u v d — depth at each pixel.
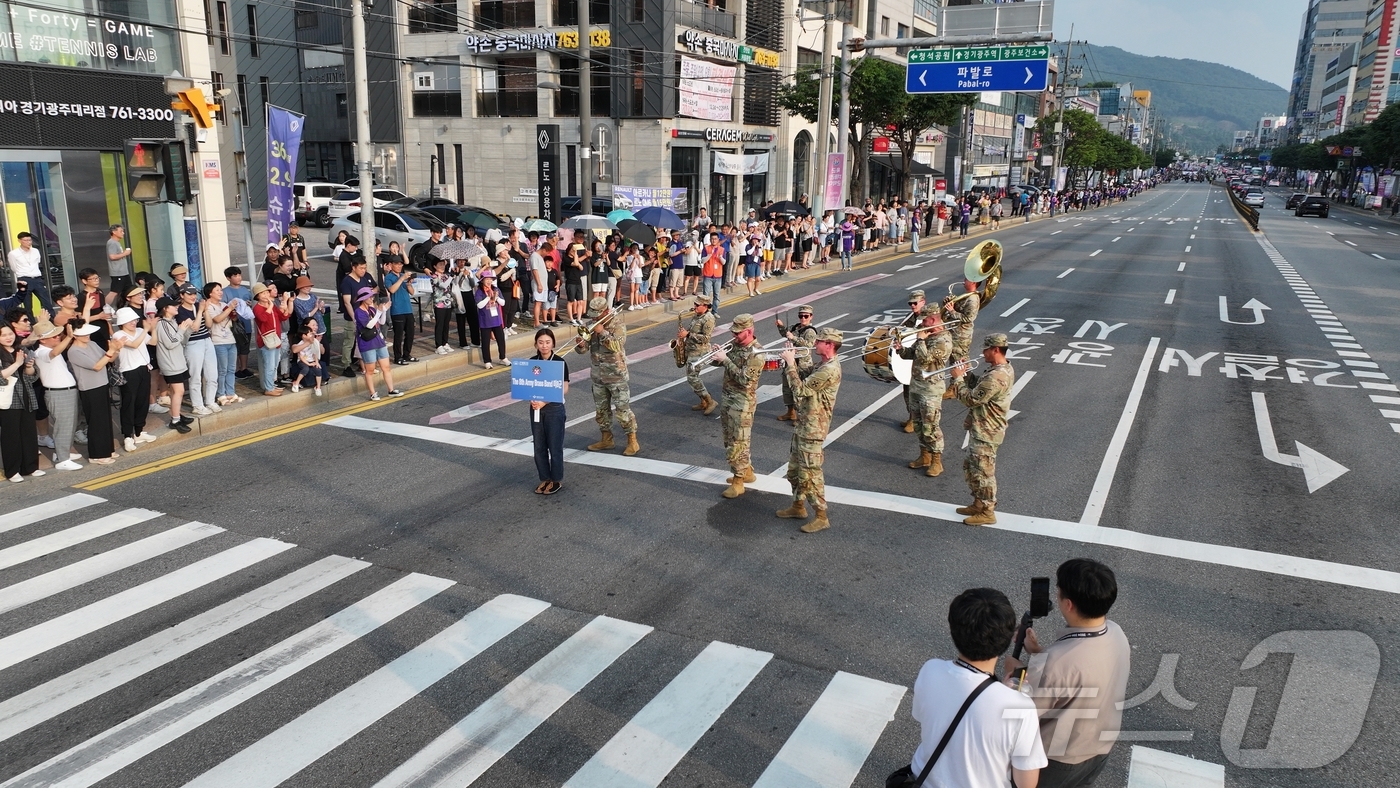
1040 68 23.50
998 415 8.45
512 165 38.75
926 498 9.43
